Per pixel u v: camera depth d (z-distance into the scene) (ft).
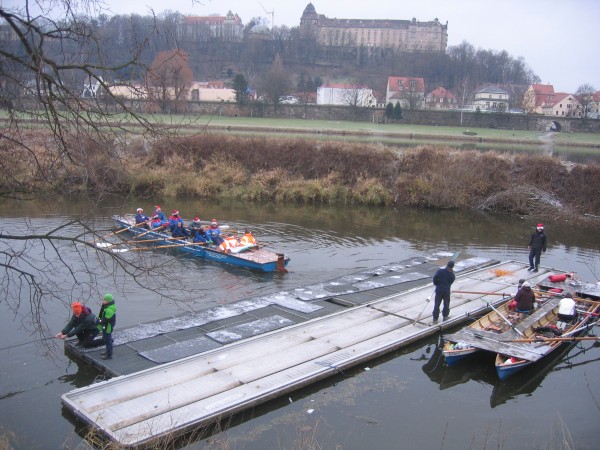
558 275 60.29
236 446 30.94
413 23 622.95
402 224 96.12
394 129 263.29
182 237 71.67
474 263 69.31
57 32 23.40
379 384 39.09
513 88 519.60
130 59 27.02
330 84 404.77
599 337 43.27
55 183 30.12
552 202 109.40
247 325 45.52
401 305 51.96
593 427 35.17
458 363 42.83
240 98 281.74
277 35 521.65
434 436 33.32
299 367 38.34
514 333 44.52
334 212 103.96
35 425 32.17
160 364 37.76
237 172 118.32
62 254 64.64
